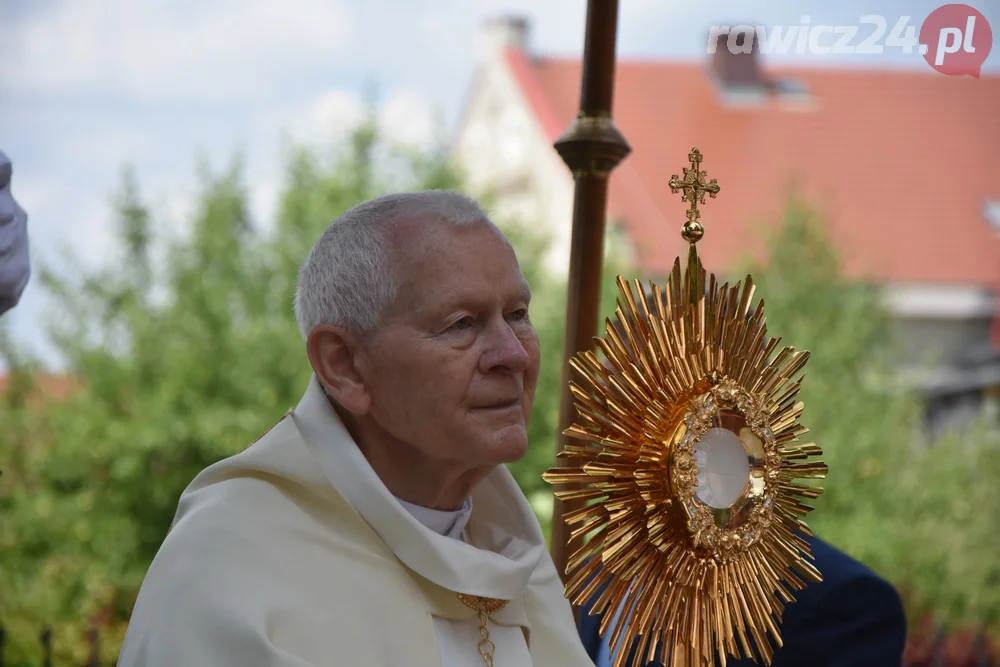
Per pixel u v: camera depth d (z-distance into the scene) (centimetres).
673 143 1984
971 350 1930
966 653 920
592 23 284
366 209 210
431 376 201
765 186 1923
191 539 204
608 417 196
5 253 202
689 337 202
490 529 239
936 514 1170
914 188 2025
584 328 286
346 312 207
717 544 199
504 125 1986
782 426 214
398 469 218
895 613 271
